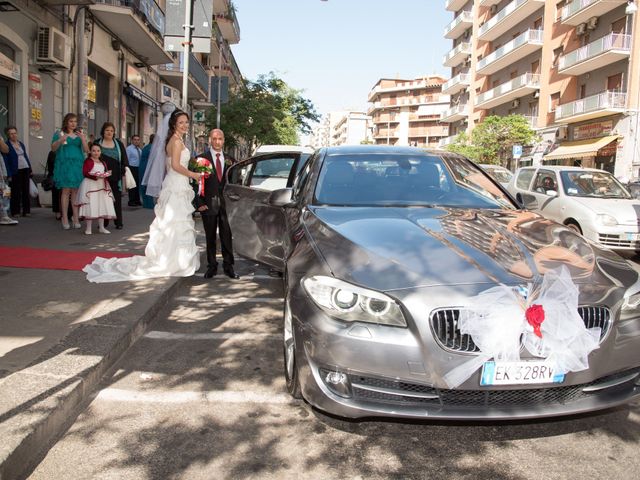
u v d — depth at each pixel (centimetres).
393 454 289
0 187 945
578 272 302
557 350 276
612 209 930
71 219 1088
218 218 687
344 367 281
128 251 759
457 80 5788
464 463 282
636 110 3014
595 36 3400
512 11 4344
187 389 360
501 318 271
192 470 269
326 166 476
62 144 930
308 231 372
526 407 282
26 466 265
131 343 437
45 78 1330
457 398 280
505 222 379
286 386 360
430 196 445
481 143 3962
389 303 280
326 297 292
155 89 2473
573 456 289
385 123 11619
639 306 304
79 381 331
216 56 4200
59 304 494
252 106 3181
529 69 4331
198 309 548
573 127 3609
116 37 1798
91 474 263
